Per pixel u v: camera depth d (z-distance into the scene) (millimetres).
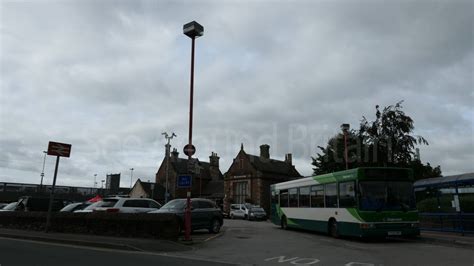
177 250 15016
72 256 12711
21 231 21250
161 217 17484
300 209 22844
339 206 18688
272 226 28969
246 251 14711
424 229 20984
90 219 19734
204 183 73000
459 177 18781
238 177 63312
